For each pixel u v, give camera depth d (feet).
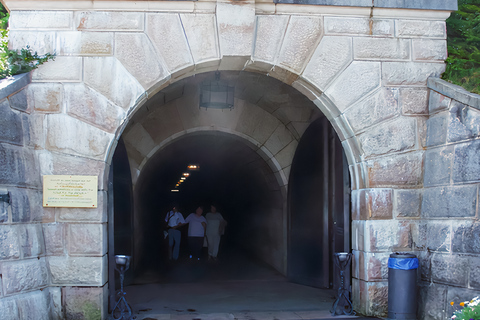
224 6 19.51
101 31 19.03
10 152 16.57
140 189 35.01
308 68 20.45
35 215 17.61
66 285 17.99
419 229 20.33
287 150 32.89
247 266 38.86
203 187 76.54
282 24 20.25
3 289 15.25
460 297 17.31
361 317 19.58
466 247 17.40
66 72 18.76
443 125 19.57
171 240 39.78
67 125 18.60
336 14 20.57
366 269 20.03
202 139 38.14
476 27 29.07
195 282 30.40
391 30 20.95
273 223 37.50
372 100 20.68
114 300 19.97
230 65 20.75
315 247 27.84
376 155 20.53
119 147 22.91
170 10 19.35
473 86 25.89
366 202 20.31
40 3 18.76
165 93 28.37
